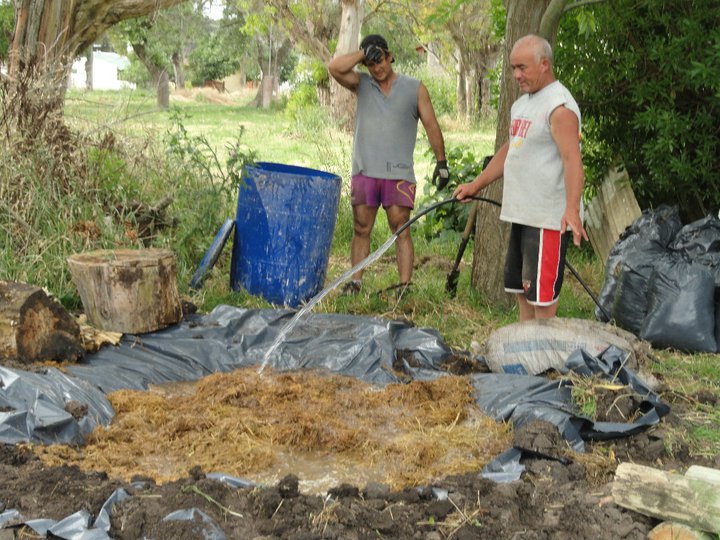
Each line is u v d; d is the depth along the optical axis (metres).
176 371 5.55
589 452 4.39
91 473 3.91
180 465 4.22
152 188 8.27
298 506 3.66
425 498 3.87
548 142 5.26
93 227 6.80
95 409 4.67
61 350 5.31
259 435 4.61
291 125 25.36
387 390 5.25
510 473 4.08
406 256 7.42
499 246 7.10
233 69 57.59
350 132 25.09
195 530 3.37
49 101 7.40
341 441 4.51
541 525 3.61
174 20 35.16
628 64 7.87
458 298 7.36
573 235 5.19
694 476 3.46
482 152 19.09
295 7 26.20
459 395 5.10
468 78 30.02
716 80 7.17
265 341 6.03
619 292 6.70
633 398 4.71
